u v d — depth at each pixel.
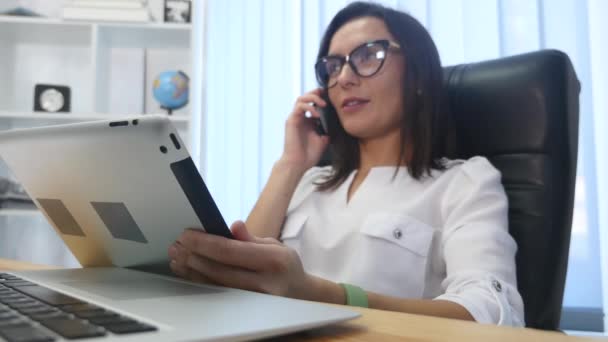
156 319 0.29
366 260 0.90
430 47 1.03
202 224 0.46
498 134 0.97
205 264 0.49
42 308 0.31
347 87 1.04
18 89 2.11
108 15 1.87
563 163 0.89
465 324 0.36
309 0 1.89
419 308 0.62
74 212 0.57
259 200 1.10
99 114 1.86
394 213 0.93
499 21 1.60
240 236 0.50
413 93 1.01
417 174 0.99
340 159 1.12
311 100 1.17
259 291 0.49
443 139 1.02
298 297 0.53
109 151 0.43
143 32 1.96
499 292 0.69
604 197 1.50
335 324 0.35
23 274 0.54
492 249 0.78
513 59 0.99
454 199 0.91
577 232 1.48
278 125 1.95
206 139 2.08
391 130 1.06
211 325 0.28
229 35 2.06
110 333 0.25
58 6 2.11
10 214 1.78
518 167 0.93
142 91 2.12
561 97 0.91
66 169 0.50
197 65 2.07
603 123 1.51
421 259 0.89
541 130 0.91
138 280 0.50
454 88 1.05
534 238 0.87
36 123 1.98
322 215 1.04
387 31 1.05
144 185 0.44
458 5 1.69
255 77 2.02
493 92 0.99
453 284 0.75
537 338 0.32
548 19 1.55
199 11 2.10
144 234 0.51
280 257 0.49
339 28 1.12
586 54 1.51
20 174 0.58
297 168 1.13
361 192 1.02
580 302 1.46
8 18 1.85
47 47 2.13
